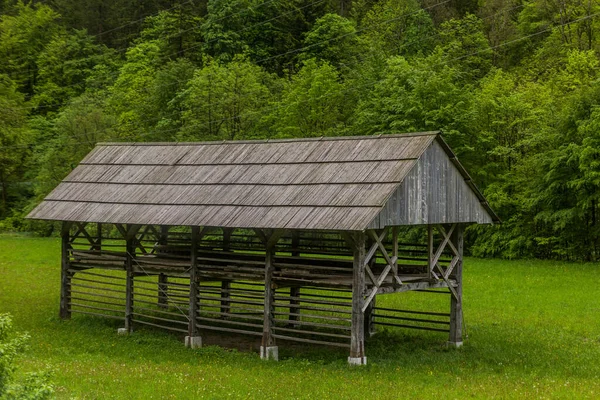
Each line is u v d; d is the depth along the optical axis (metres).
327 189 20.30
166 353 21.73
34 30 89.31
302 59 71.12
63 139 63.88
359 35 77.56
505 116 49.22
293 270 21.02
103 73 83.00
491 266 42.12
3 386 10.31
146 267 24.67
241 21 77.12
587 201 41.78
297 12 77.94
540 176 45.22
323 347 22.83
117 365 19.38
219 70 59.59
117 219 23.89
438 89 49.56
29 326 26.00
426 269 23.23
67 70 84.69
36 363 18.95
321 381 17.47
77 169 28.17
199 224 21.45
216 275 22.86
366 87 58.56
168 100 67.00
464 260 45.88
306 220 19.28
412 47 70.25
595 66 55.69
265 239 21.34
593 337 23.97
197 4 86.81
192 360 20.67
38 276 40.06
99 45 89.94
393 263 20.36
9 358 10.56
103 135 63.41
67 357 20.59
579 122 43.09
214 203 22.22
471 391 16.36
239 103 57.66
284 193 21.03
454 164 21.70
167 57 78.19
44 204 26.91
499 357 20.73
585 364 20.06
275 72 72.31
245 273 22.14
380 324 25.28
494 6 75.31
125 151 28.09
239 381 17.42
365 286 20.05
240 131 57.28
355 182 20.02
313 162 21.91
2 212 71.31
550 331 24.77
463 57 68.06
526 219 46.53
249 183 22.42
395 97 51.75
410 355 20.97
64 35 89.81
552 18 69.75
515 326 25.67
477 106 49.81
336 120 56.25
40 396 10.60
